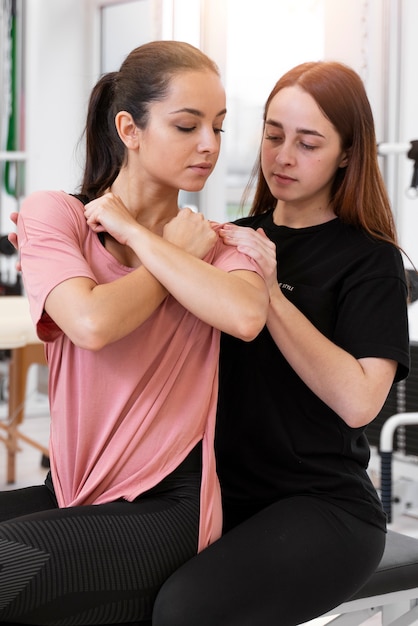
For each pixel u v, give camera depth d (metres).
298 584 1.48
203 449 1.51
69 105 5.16
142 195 1.56
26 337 3.19
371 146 1.68
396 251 1.67
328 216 1.74
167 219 1.60
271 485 1.64
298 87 1.64
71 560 1.35
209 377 1.52
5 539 1.34
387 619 1.93
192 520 1.47
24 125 5.10
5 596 1.32
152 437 1.49
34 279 1.45
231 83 4.22
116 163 1.60
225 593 1.40
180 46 1.50
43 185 5.12
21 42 5.06
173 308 1.51
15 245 1.64
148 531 1.42
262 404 1.64
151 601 1.43
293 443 1.63
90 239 1.53
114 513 1.43
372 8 3.69
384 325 1.61
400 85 3.80
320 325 1.67
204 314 1.43
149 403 1.48
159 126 1.47
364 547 1.57
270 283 1.56
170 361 1.50
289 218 1.77
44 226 1.49
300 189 1.68
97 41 5.23
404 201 3.89
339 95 1.63
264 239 1.57
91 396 1.49
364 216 1.68
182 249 1.48
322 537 1.52
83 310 1.38
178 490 1.51
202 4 2.40
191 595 1.38
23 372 3.90
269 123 1.69
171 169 1.49
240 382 1.67
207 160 1.50
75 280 1.42
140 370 1.48
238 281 1.47
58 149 5.15
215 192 3.65
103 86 1.59
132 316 1.41
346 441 1.64
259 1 3.99
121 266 1.52
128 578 1.39
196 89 1.45
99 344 1.38
